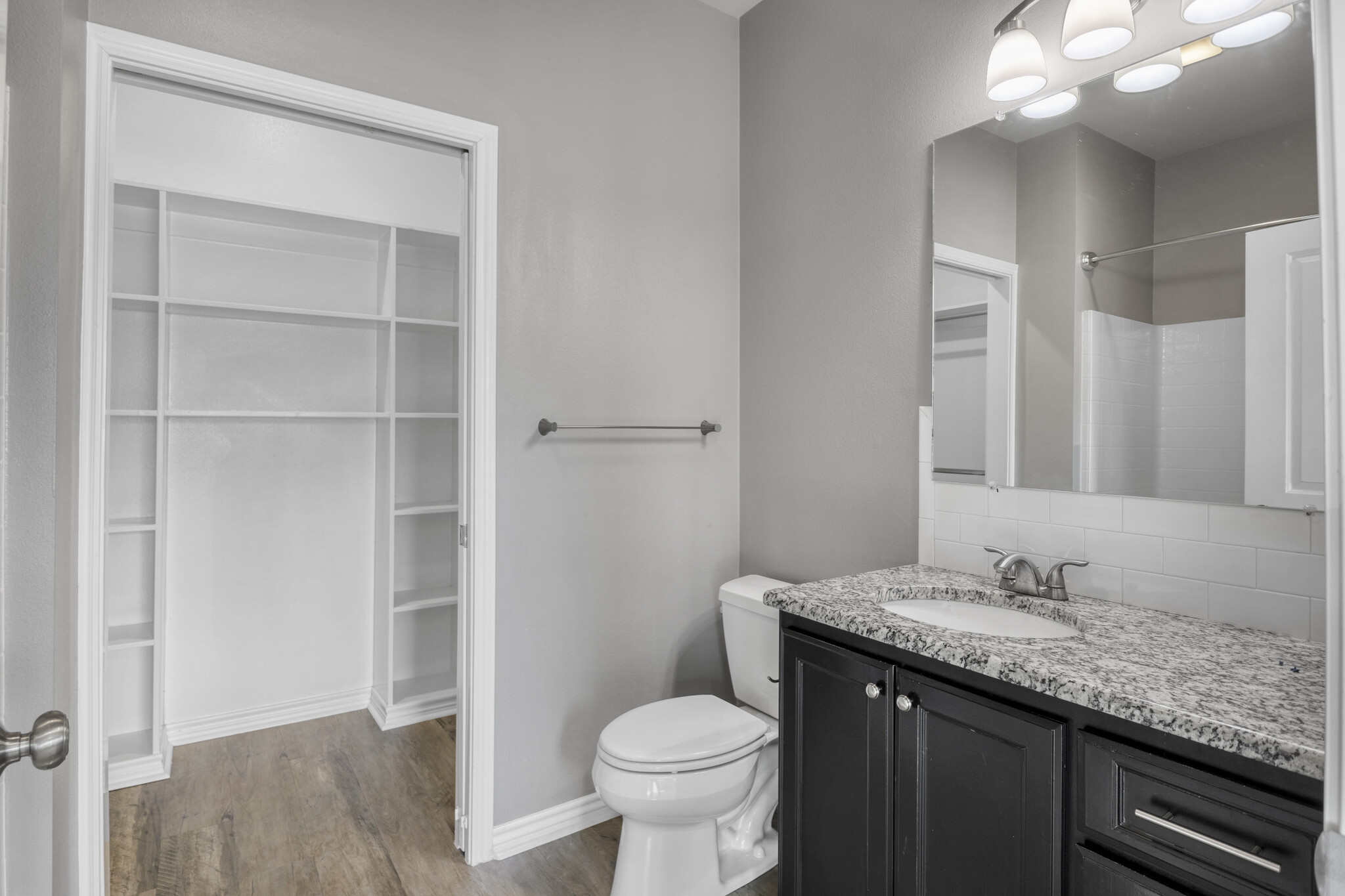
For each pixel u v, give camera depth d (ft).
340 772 8.43
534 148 6.86
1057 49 5.36
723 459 8.28
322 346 9.95
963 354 5.91
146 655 8.77
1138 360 4.86
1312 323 4.14
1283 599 4.27
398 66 6.12
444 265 10.82
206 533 9.25
